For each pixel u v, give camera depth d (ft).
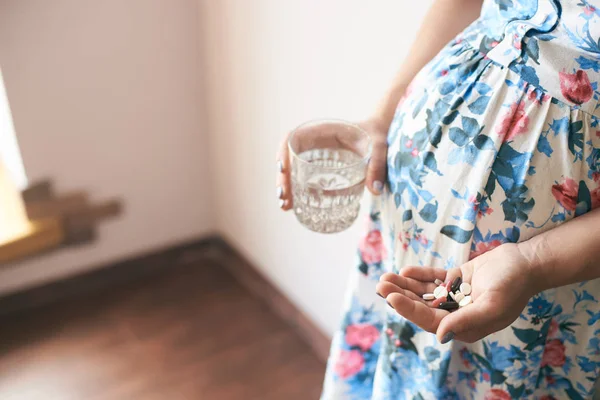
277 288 5.73
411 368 2.85
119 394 4.86
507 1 2.25
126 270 6.05
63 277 5.74
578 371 2.65
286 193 2.88
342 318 3.32
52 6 4.58
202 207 6.25
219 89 5.40
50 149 5.12
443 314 2.14
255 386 4.98
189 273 6.20
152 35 5.12
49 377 4.98
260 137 5.08
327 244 4.78
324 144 2.83
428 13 2.88
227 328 5.53
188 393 4.90
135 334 5.43
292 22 4.23
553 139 2.13
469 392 2.79
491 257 2.19
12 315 5.54
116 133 5.37
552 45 2.11
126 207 5.77
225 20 4.92
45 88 4.85
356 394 3.48
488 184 2.24
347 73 3.95
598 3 1.97
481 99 2.26
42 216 5.36
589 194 2.19
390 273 2.31
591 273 2.14
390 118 2.89
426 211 2.47
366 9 3.61
